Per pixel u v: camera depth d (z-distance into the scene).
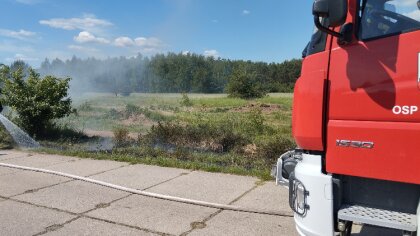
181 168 8.41
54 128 13.31
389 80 3.43
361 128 3.56
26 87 12.15
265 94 43.53
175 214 5.81
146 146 10.84
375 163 3.52
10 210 6.10
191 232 5.17
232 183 7.21
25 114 12.21
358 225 5.11
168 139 11.55
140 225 5.44
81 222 5.59
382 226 3.47
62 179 7.78
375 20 3.56
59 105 12.53
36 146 11.52
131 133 13.95
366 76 3.53
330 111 3.71
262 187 6.93
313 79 3.78
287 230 5.14
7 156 10.05
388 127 3.45
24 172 8.39
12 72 12.26
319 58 3.77
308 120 3.79
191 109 24.61
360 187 3.77
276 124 15.48
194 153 9.97
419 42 3.34
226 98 39.62
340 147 3.66
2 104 12.13
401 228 3.41
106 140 12.67
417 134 3.34
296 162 4.65
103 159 9.48
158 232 5.21
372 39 3.53
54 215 5.87
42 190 7.09
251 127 13.40
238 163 8.88
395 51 3.42
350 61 3.61
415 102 3.33
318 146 3.78
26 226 5.47
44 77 12.54
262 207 5.92
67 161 9.35
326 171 3.76
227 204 6.09
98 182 7.43
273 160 8.92
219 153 10.26
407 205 3.59
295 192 3.94
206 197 6.45
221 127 12.25
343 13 3.43
